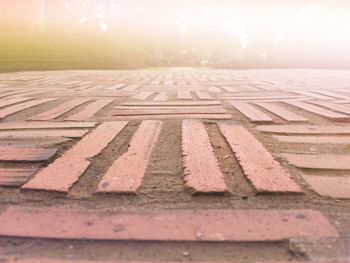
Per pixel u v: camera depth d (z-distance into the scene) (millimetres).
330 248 192
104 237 205
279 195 252
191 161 314
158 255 191
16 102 685
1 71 2287
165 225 216
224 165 310
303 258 186
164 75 1883
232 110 598
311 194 255
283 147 370
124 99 763
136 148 355
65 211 233
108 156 335
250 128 459
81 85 1157
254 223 217
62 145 365
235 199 247
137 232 209
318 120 504
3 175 286
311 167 306
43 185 264
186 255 190
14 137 400
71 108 619
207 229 212
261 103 680
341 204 241
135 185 265
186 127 454
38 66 2566
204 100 738
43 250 196
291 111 581
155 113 567
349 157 333
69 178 277
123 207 237
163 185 269
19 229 213
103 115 554
